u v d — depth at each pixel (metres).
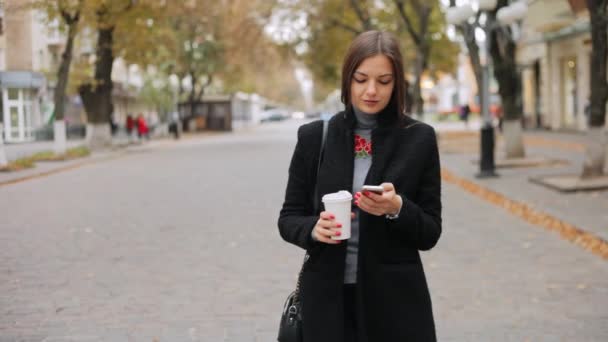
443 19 31.88
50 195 13.62
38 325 5.28
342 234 2.41
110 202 12.37
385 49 2.52
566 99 34.59
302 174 2.69
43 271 7.07
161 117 50.50
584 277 6.61
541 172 15.77
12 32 39.03
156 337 4.99
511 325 5.23
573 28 30.73
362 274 2.53
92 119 29.56
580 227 8.73
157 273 6.94
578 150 22.05
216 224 9.84
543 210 10.25
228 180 16.03
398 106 2.58
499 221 9.95
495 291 6.18
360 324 2.51
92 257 7.73
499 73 17.91
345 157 2.60
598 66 12.62
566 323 5.25
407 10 31.67
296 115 124.94
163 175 17.64
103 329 5.18
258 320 5.37
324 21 30.83
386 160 2.56
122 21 26.38
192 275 6.84
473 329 5.15
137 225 9.81
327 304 2.55
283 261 7.44
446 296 6.05
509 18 15.07
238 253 7.87
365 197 2.38
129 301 5.93
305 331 2.59
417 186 2.59
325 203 2.40
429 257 7.62
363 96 2.53
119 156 26.50
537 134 32.75
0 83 34.50
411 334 2.53
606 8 12.41
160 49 40.62
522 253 7.74
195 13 36.06
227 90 57.25
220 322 5.33
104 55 29.38
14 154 28.20
